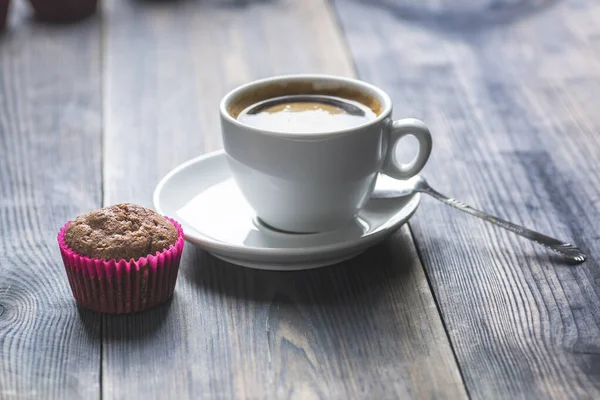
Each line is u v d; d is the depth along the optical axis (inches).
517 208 34.8
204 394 27.5
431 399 27.4
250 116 32.5
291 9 52.6
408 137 39.9
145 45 47.3
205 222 32.7
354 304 30.2
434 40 48.1
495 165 37.4
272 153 30.9
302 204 31.6
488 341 29.0
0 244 32.7
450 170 37.1
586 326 29.5
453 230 33.4
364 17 51.4
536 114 41.2
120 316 29.7
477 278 31.2
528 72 44.8
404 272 31.4
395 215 32.4
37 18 50.8
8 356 28.5
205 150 38.2
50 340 29.0
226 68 45.1
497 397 27.5
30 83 43.5
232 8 52.9
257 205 32.2
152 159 37.6
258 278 31.1
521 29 49.6
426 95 42.8
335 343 28.9
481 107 41.8
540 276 31.3
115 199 35.0
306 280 31.0
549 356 28.6
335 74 44.5
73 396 27.5
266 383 27.8
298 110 32.9
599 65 45.3
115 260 29.1
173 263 29.8
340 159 30.9
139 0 54.1
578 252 31.9
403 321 29.6
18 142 38.8
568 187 36.0
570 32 48.9
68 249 29.5
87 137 39.1
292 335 29.1
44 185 35.9
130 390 27.6
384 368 28.2
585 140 39.2
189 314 29.8
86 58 45.9
